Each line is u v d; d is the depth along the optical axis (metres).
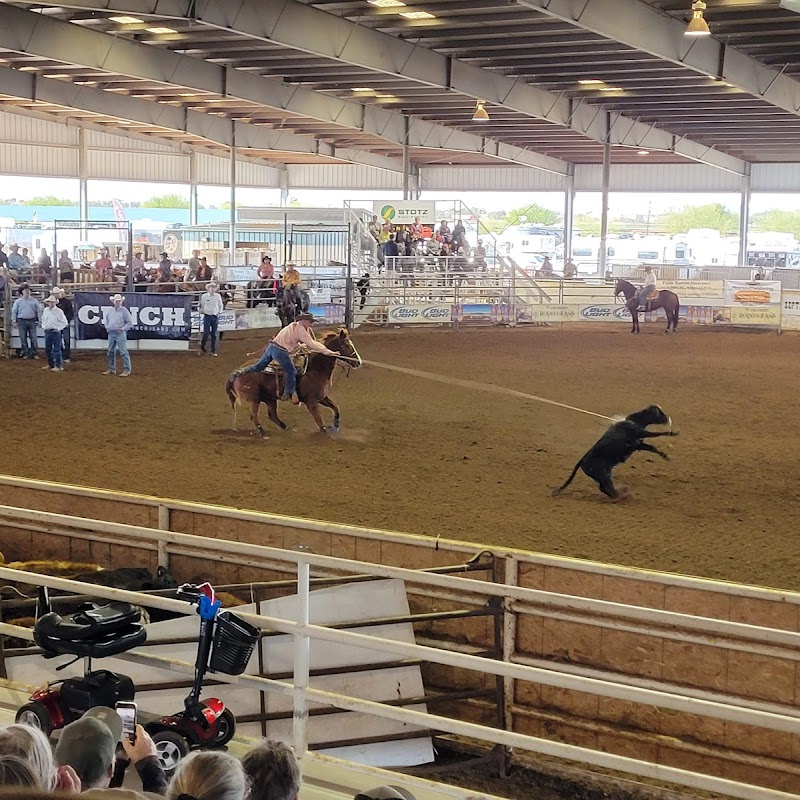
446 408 17.45
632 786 6.38
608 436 11.27
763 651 6.27
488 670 4.56
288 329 14.60
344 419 16.36
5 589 7.93
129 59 28.12
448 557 7.36
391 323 32.53
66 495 8.96
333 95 36.75
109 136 48.22
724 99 35.19
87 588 5.28
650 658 6.59
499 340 29.02
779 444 14.82
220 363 23.06
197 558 8.37
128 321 20.91
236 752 5.14
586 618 6.71
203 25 23.17
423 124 41.94
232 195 44.06
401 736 6.70
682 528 10.41
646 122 41.47
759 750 6.34
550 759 6.70
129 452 13.79
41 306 23.58
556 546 9.71
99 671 5.11
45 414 16.45
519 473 12.84
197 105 40.34
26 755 2.76
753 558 9.45
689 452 14.17
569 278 35.69
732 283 34.09
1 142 44.00
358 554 7.76
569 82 33.03
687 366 23.52
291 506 11.11
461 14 24.69
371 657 6.73
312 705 6.49
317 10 24.86
